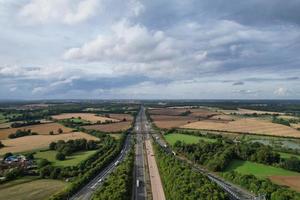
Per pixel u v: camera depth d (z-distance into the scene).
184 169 147.75
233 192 142.00
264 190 134.50
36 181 154.88
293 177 161.00
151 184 153.50
